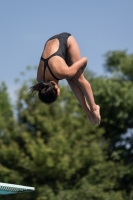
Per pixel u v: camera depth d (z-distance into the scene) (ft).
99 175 184.34
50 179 182.39
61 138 175.83
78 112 193.67
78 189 177.17
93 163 184.55
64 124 185.68
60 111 188.75
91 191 175.42
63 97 193.88
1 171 174.81
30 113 185.57
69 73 56.80
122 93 197.16
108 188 186.80
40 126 181.98
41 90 58.03
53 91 57.36
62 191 175.32
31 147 173.06
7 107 217.97
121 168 189.06
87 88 61.46
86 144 181.88
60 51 57.77
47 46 58.75
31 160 179.83
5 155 176.65
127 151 206.90
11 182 178.91
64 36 59.21
